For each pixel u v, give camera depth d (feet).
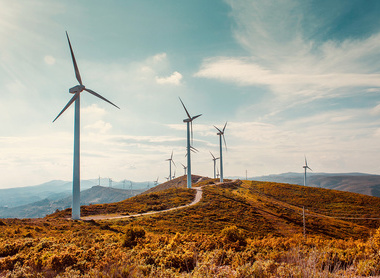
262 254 65.36
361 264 40.50
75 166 233.35
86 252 69.56
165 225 205.98
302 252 36.47
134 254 71.15
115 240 120.78
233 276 38.93
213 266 42.98
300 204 369.09
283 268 34.37
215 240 93.45
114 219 229.86
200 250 77.61
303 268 28.14
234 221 234.79
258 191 438.81
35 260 60.54
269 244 92.38
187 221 225.97
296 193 427.74
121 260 57.72
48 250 78.84
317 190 448.24
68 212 264.93
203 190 401.08
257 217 254.06
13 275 50.37
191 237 104.01
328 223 257.96
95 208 288.10
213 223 222.28
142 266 50.01
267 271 39.68
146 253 70.38
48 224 183.52
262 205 312.09
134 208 293.84
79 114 237.66
